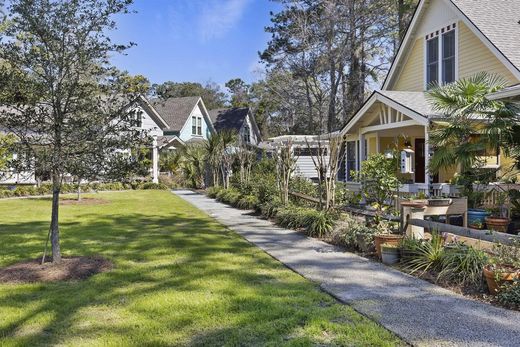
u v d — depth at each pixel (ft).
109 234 30.68
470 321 13.12
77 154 19.36
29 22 18.11
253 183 50.98
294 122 126.62
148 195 69.21
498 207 27.86
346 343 11.71
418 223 21.79
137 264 21.34
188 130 115.03
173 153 100.07
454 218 27.50
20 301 15.56
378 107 44.83
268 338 12.19
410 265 19.75
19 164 18.98
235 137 69.97
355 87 97.76
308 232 29.71
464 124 26.27
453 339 11.82
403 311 14.07
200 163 83.66
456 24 43.80
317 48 97.76
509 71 37.14
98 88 19.72
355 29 94.27
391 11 91.09
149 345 11.84
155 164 88.12
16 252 24.16
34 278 18.45
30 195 66.44
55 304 15.21
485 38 37.47
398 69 54.39
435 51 47.73
